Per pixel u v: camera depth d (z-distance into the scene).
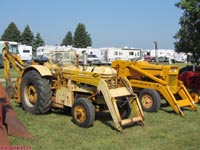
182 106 10.43
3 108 7.21
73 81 8.83
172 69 11.00
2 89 8.73
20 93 9.66
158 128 8.09
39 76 9.18
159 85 10.58
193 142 6.96
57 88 9.12
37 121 8.43
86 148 6.32
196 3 12.64
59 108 9.36
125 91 8.30
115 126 7.91
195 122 8.95
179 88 10.97
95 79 8.28
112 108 7.70
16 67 10.48
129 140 6.96
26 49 46.75
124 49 57.72
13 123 7.00
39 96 8.99
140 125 8.31
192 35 13.19
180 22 13.38
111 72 8.40
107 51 55.94
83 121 7.94
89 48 57.81
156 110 10.21
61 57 9.71
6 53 10.91
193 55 13.70
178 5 12.99
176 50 13.91
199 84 12.10
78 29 108.06
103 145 6.54
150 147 6.53
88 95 8.63
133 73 11.49
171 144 6.78
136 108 8.38
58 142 6.64
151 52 69.50
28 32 96.19
